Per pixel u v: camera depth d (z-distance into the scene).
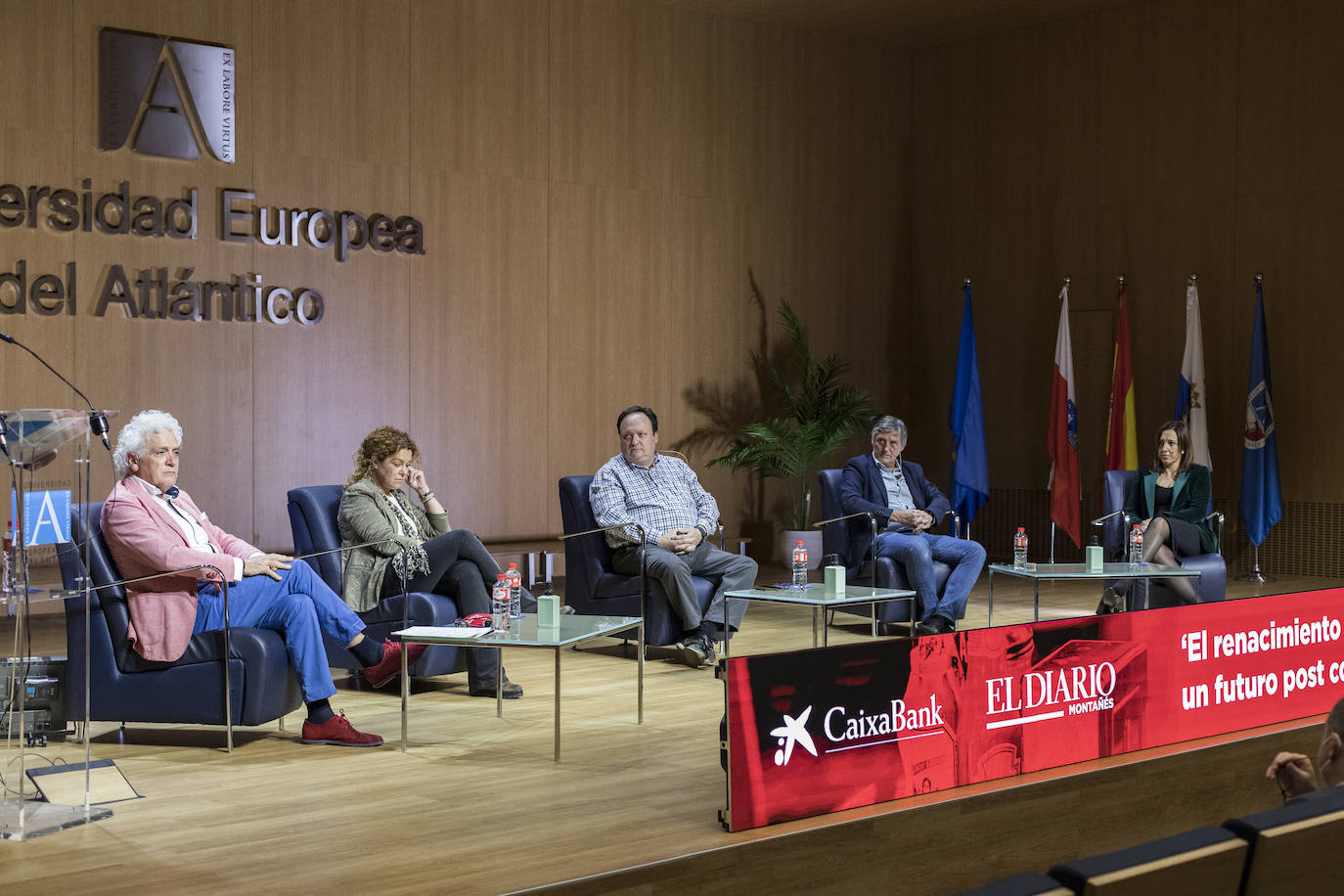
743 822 3.37
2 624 7.12
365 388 8.77
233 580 4.42
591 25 9.70
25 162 7.53
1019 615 7.56
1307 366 9.19
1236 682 4.45
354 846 3.29
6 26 7.45
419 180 8.95
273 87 8.34
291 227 8.42
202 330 8.13
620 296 9.91
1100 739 4.08
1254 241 9.42
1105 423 10.24
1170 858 1.64
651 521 6.34
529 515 9.52
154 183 7.95
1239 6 9.44
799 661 3.46
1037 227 10.62
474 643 4.34
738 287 10.50
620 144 9.87
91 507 4.48
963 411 10.26
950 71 11.15
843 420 10.25
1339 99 8.98
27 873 3.09
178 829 3.45
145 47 7.84
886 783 3.60
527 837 3.36
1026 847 3.79
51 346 7.63
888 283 11.31
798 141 10.78
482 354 9.27
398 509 5.62
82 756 4.26
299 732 4.68
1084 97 10.30
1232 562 9.55
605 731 4.70
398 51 8.83
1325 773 2.45
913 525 6.91
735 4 10.01
